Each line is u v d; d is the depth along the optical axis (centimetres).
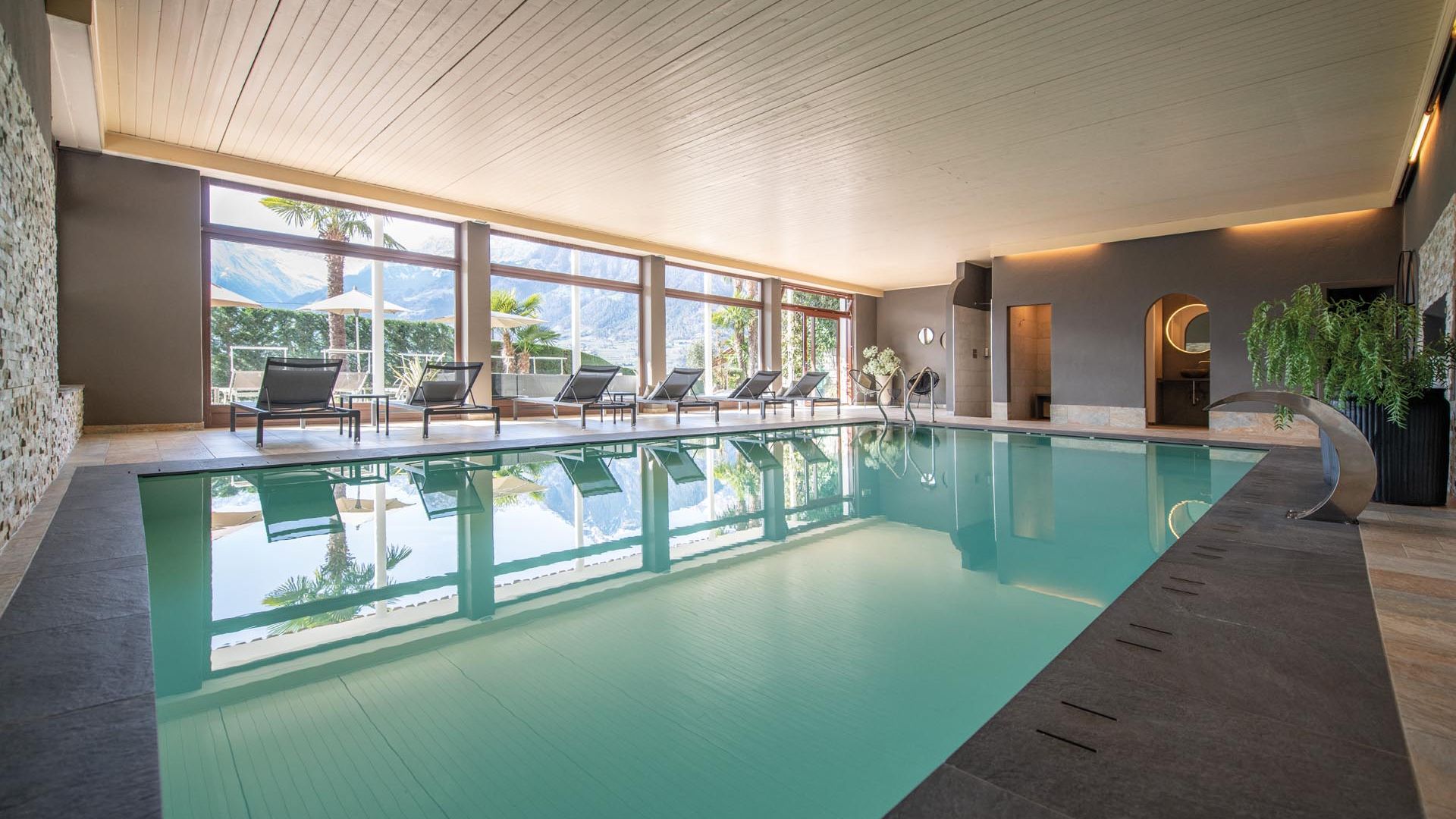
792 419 1074
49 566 229
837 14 425
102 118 586
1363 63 477
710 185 786
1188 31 438
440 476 495
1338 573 225
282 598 227
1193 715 128
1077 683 142
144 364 689
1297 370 368
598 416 1095
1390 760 112
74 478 416
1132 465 574
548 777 123
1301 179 741
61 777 108
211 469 468
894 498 422
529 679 166
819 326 1488
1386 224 788
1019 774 108
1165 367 1063
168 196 697
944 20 429
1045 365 1262
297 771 125
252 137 649
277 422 805
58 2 403
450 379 827
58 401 443
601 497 423
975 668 172
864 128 606
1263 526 298
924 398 1467
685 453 654
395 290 883
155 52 483
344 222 841
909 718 147
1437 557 244
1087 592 237
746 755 131
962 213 896
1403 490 345
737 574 259
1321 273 826
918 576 256
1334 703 133
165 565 264
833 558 283
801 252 1166
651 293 1130
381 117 594
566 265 1058
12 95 296
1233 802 100
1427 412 341
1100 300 997
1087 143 637
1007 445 737
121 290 675
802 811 113
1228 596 200
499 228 945
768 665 174
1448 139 487
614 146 660
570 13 428
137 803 102
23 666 151
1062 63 482
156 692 157
